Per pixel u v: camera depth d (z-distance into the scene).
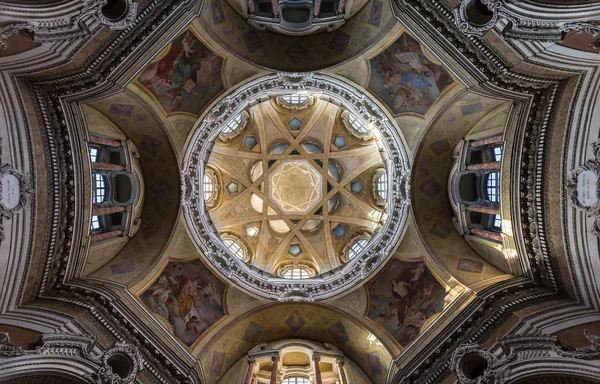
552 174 15.95
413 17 17.11
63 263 17.41
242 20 20.12
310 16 19.98
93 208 18.58
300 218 29.84
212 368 20.75
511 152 17.55
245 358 21.58
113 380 15.14
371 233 27.67
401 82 20.02
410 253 21.59
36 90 15.91
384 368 20.27
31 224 15.30
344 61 20.28
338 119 28.53
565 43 14.16
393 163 21.77
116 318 17.94
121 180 21.27
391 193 22.44
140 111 19.97
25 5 12.02
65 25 13.27
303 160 29.98
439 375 17.58
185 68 19.56
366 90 20.77
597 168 13.94
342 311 21.75
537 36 13.88
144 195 21.97
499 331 16.58
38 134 15.69
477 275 19.94
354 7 19.73
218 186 28.98
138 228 21.92
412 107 20.53
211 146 22.48
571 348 13.77
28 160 15.16
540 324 15.32
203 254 21.70
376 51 19.47
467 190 21.05
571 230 15.43
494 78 16.89
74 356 14.68
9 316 14.80
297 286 22.17
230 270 21.94
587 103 14.89
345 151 29.39
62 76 15.97
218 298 21.70
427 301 20.50
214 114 21.08
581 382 13.75
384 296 21.47
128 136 20.98
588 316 14.87
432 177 21.69
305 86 20.95
